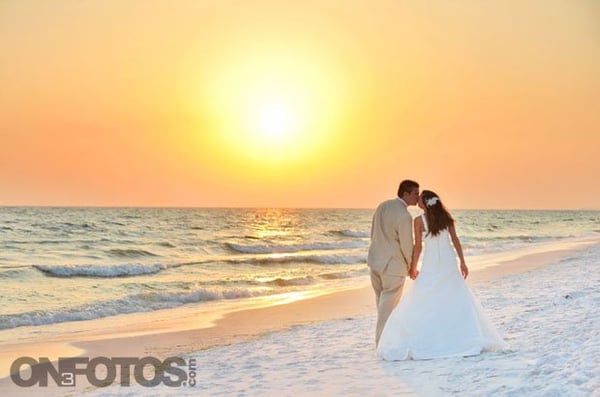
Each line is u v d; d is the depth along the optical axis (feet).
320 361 26.35
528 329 28.55
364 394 20.02
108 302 52.39
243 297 58.49
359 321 39.17
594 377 18.76
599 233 206.08
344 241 147.02
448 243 25.16
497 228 253.24
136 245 132.26
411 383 20.74
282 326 39.83
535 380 19.12
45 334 40.11
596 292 40.98
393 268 26.05
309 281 70.28
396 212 25.90
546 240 159.53
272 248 126.41
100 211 413.59
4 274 75.36
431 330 24.53
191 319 44.32
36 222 212.64
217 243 134.31
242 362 27.68
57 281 72.13
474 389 19.01
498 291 47.21
